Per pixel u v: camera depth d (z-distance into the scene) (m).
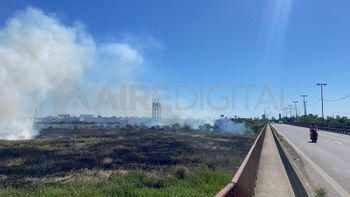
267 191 11.05
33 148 30.94
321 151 26.00
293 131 65.12
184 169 15.16
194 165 19.50
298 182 10.12
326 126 71.75
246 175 8.38
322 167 17.66
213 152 27.14
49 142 38.34
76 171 18.19
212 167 18.28
